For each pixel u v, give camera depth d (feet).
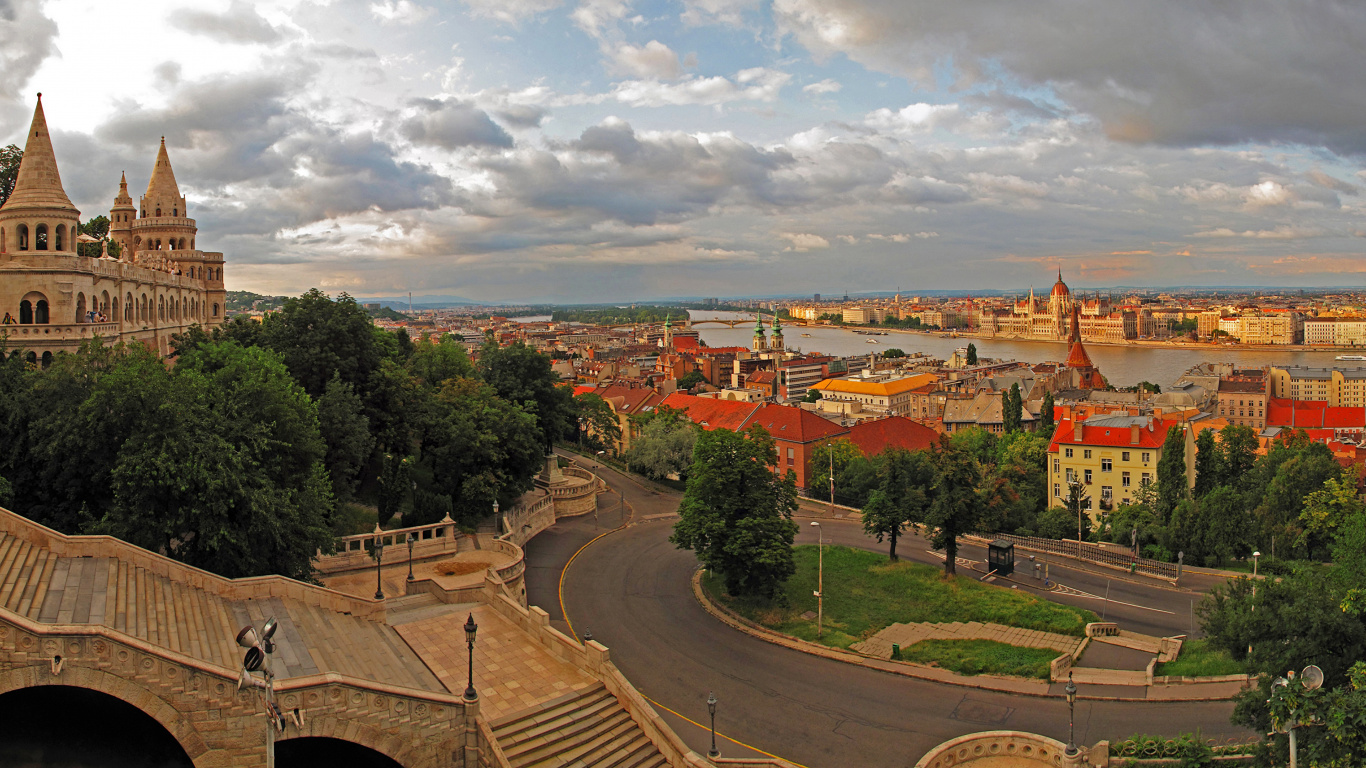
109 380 145.38
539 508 291.79
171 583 129.39
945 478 239.71
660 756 124.36
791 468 436.35
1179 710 153.48
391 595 178.29
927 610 216.74
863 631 201.26
